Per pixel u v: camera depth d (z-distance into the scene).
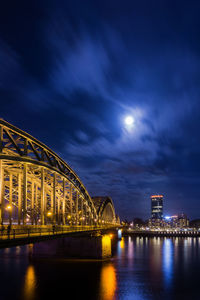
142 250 119.19
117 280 56.62
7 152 42.66
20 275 59.25
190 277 60.16
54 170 55.38
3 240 30.91
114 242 177.62
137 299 44.62
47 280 55.31
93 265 71.69
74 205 85.38
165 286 52.47
